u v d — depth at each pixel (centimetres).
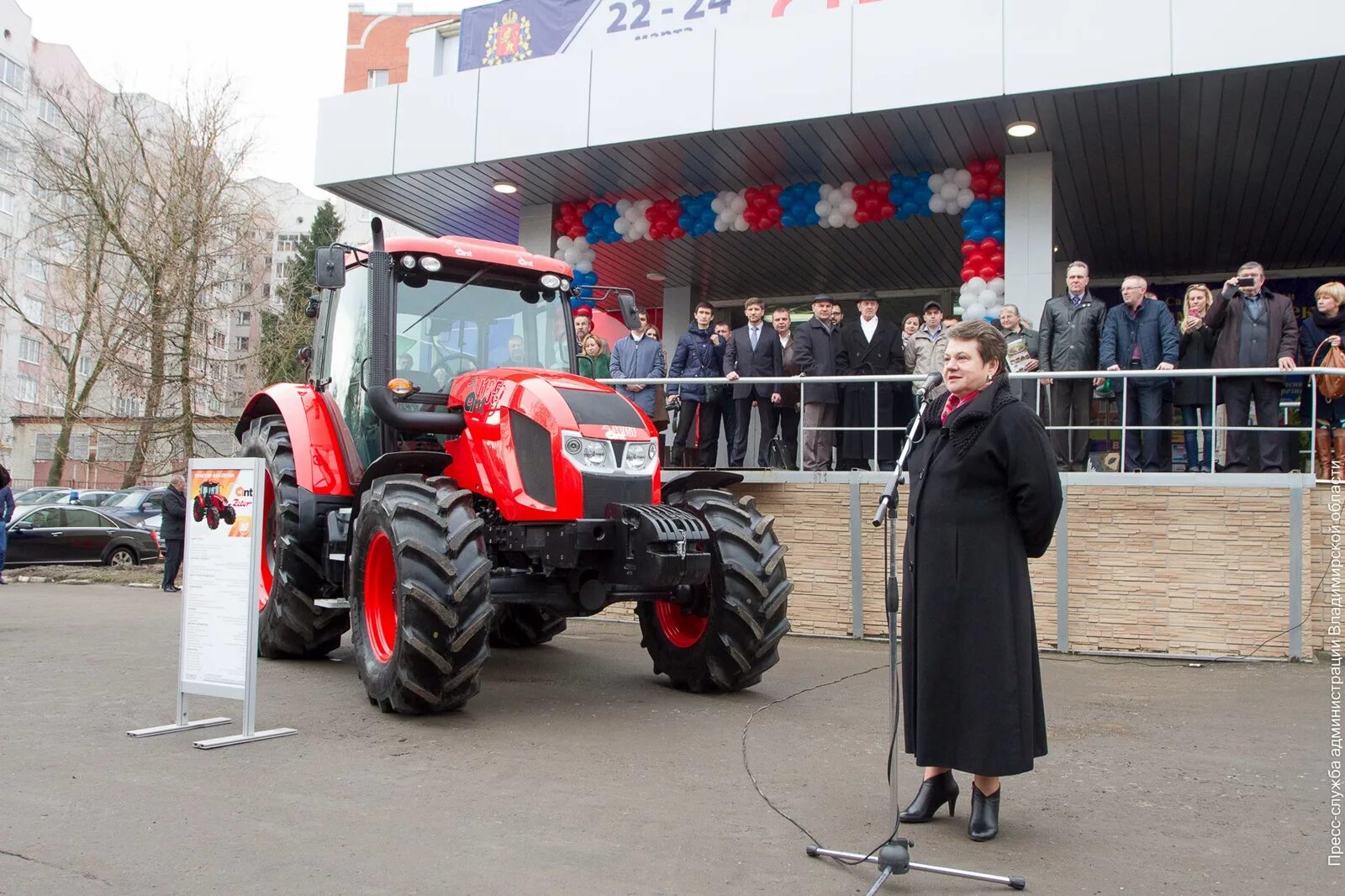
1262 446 738
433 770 432
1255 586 723
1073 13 887
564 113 1071
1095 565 759
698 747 477
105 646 768
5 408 4362
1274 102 920
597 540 530
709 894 301
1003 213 1071
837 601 830
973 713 348
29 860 322
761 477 851
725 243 1385
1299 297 1501
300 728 506
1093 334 805
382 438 618
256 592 486
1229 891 309
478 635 499
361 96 1178
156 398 2131
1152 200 1211
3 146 2806
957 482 361
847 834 359
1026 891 309
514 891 302
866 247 1412
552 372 605
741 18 1071
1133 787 424
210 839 344
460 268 635
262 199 2305
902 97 938
